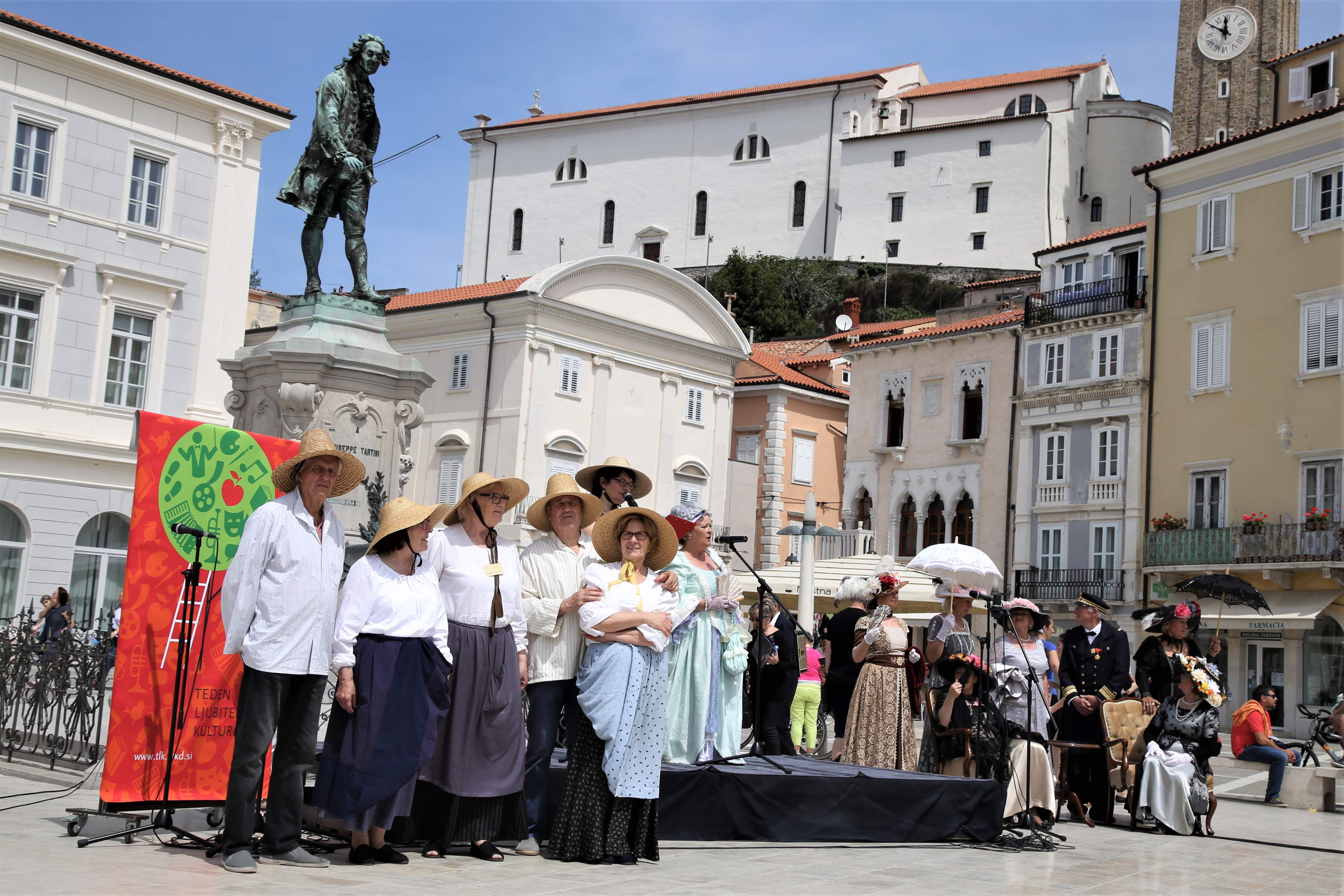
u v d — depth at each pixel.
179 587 7.96
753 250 81.88
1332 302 31.83
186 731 7.89
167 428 7.99
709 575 9.23
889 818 9.12
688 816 8.50
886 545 43.78
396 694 6.88
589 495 8.10
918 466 43.03
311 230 12.91
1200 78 68.44
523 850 7.53
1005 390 40.47
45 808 8.66
